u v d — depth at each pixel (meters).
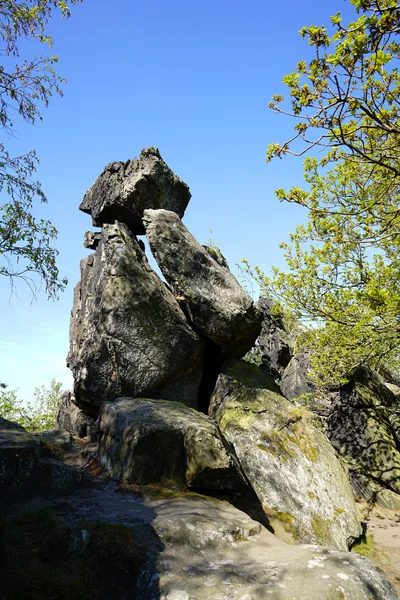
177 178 15.70
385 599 5.48
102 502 7.41
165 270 13.49
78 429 12.73
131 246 14.06
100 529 5.86
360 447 17.34
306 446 11.93
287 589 5.16
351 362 14.98
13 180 11.79
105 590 5.24
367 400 18.39
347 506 11.07
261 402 12.91
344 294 12.91
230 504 8.48
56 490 7.44
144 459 8.62
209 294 13.49
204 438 9.02
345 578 5.53
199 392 13.94
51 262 12.48
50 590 4.59
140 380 12.40
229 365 13.92
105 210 15.32
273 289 15.14
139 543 5.92
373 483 16.23
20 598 4.36
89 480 8.30
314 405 18.12
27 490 7.11
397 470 16.42
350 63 6.22
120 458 8.95
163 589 5.04
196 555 6.03
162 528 6.39
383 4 5.90
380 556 10.99
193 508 7.55
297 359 20.28
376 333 12.77
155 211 14.15
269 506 10.20
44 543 5.23
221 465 8.80
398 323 11.37
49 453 9.73
